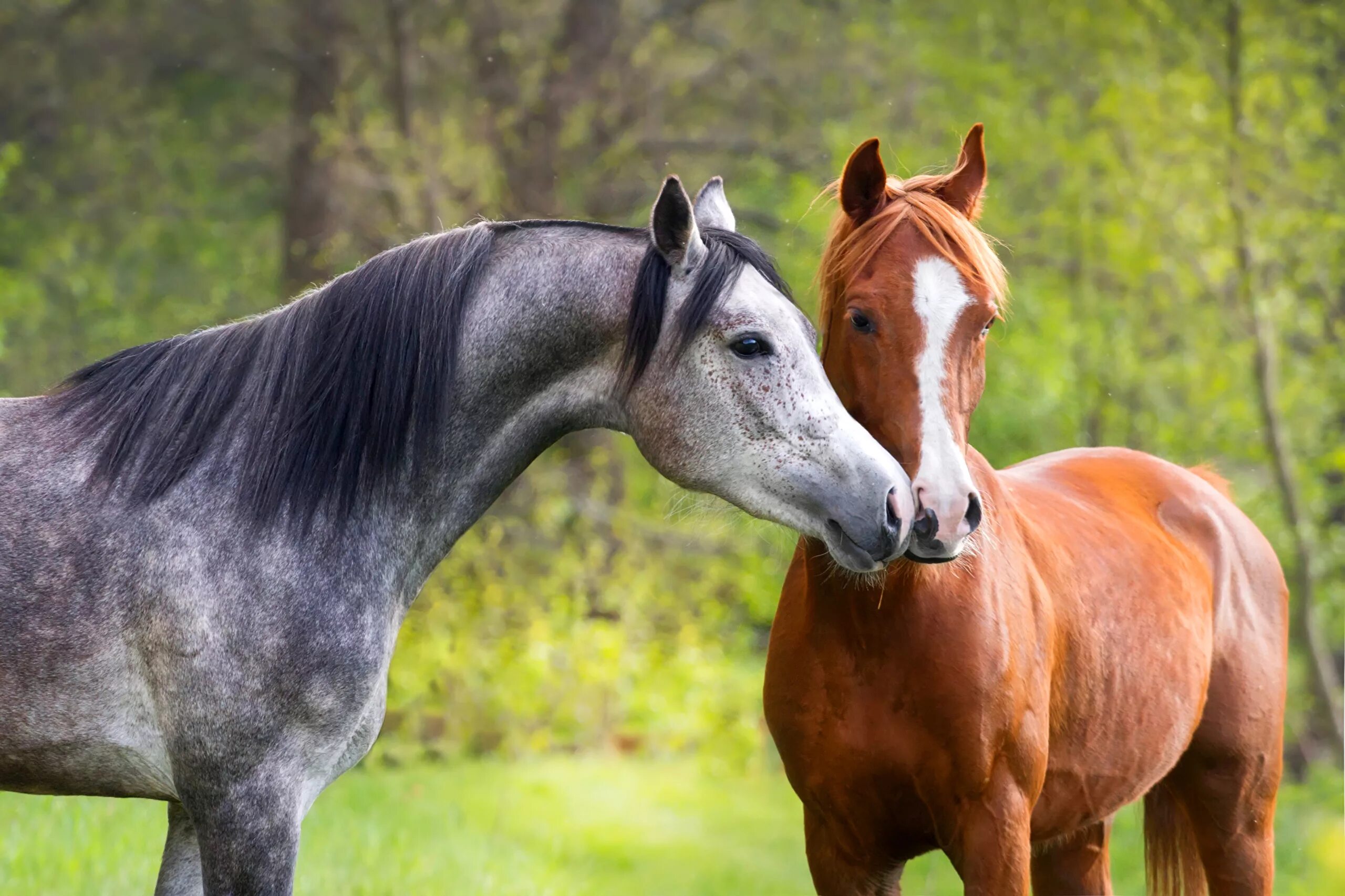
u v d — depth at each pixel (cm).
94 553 498
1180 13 2020
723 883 1295
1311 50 2003
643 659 2030
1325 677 2048
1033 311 1961
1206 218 2045
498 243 536
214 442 517
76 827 971
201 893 539
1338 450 2048
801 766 584
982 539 573
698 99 2652
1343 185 2025
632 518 2200
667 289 509
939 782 554
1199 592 711
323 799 1349
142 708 503
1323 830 1400
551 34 2580
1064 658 604
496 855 1190
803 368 502
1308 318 2116
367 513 519
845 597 561
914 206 542
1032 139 2073
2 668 491
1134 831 1595
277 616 498
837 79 2544
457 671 1894
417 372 521
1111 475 759
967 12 2161
